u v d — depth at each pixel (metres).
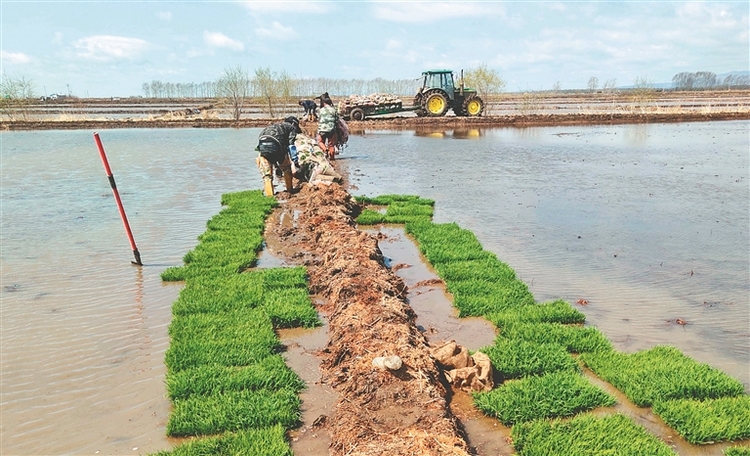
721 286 7.13
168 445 4.10
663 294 6.89
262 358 5.23
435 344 5.50
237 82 43.59
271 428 4.14
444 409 4.19
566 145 25.08
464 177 16.06
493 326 6.07
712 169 17.31
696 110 45.09
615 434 4.03
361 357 4.86
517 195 13.27
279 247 9.06
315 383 4.91
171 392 4.64
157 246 9.17
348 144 25.78
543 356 5.18
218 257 8.20
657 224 10.33
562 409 4.41
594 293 6.95
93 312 6.48
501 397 4.52
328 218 9.77
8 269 8.02
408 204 11.91
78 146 26.61
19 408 4.57
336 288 6.56
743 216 10.90
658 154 21.38
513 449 4.00
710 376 4.76
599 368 5.02
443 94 39.38
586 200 12.61
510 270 7.58
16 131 36.59
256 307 6.42
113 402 4.64
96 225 10.64
